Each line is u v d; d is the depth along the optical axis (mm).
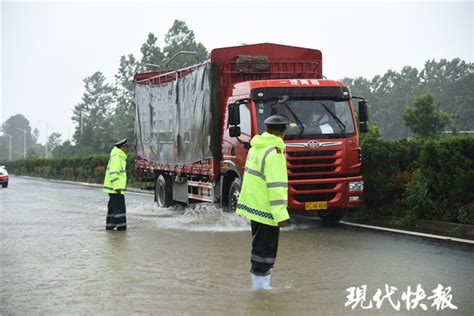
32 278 9094
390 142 14961
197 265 9805
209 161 15172
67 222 16609
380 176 14719
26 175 72812
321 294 7719
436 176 13398
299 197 13117
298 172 13086
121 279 8875
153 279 8820
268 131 7527
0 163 91812
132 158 35188
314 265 9508
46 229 15016
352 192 13391
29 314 7129
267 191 7523
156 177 19969
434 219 13453
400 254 10195
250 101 13320
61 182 49031
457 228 12469
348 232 12969
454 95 93125
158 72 20500
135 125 21719
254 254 7836
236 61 14945
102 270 9586
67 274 9344
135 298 7742
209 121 15016
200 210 17562
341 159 13312
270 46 15406
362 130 13992
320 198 13242
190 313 6996
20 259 10742
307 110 13344
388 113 94562
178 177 17828
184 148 16891
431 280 8289
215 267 9609
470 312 6848
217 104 14922
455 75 100688
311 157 13102
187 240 12531
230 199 14453
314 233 12922
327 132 13289
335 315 6820
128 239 12969
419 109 42625
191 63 66750
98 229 14891
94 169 44844
